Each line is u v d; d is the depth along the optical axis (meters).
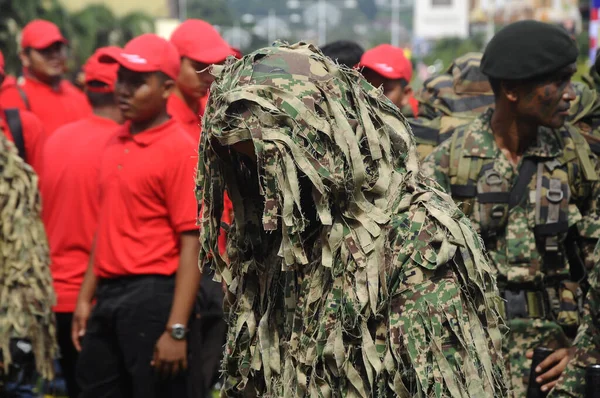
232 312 3.04
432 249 2.71
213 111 2.81
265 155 2.69
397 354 2.71
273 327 2.98
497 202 4.21
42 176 6.24
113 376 5.39
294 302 2.90
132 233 5.30
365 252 2.73
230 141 2.72
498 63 4.14
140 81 5.27
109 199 5.36
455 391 2.67
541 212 4.20
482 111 4.91
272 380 2.96
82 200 6.05
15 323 5.05
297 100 2.72
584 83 5.12
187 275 5.25
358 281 2.73
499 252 4.24
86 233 6.05
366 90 2.88
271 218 2.71
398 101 6.59
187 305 5.25
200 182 2.92
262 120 2.70
